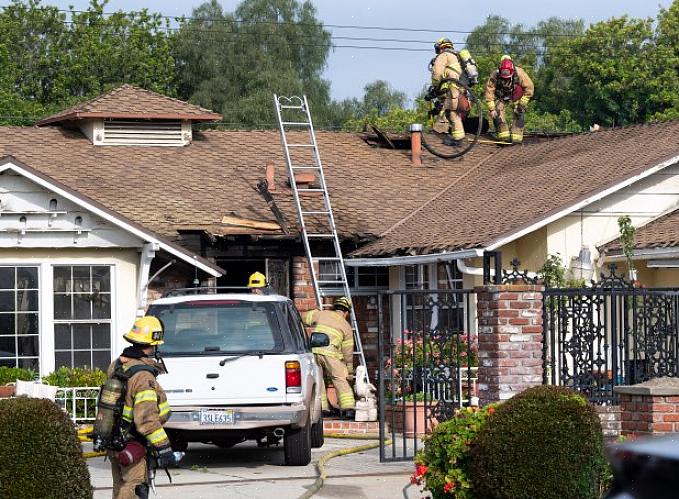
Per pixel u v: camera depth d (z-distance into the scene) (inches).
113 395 861.8
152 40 5014.8
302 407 1209.4
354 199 2097.7
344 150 2317.9
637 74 4584.2
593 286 1273.4
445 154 2340.1
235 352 1202.6
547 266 1638.8
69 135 2198.6
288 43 5162.4
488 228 1788.9
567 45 4837.6
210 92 4884.4
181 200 1982.0
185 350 1210.6
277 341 1221.1
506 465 843.4
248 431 1210.6
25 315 1716.3
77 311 1729.8
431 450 907.4
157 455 866.8
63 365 1721.2
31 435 776.3
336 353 1588.3
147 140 2192.4
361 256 1899.6
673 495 490.3
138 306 1734.7
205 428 1193.4
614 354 1241.4
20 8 5000.0
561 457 839.1
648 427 964.6
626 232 1589.6
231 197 2012.8
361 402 1578.5
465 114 2401.6
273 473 1208.8
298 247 1915.6
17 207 1695.4
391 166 2269.9
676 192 1839.3
